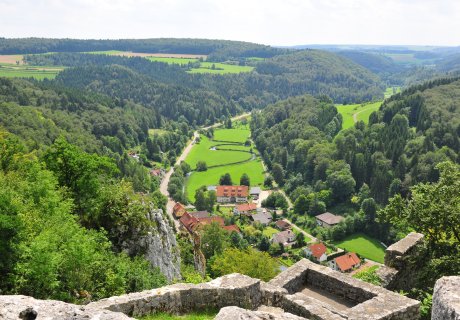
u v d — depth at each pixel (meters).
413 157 92.69
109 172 29.31
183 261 35.84
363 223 83.88
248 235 85.56
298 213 100.62
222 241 61.75
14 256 15.48
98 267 19.20
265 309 11.65
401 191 87.81
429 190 19.66
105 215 25.92
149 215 27.81
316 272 13.39
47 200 20.14
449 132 102.94
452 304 6.46
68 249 16.89
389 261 16.22
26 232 16.42
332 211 97.62
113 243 25.11
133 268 21.06
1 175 23.06
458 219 17.45
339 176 100.38
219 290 11.36
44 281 15.09
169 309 11.05
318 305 10.69
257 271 32.28
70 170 26.45
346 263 68.56
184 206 104.75
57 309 7.20
